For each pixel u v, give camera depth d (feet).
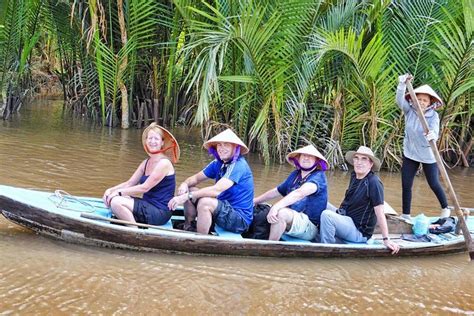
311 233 18.40
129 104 44.06
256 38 30.99
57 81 64.80
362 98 34.96
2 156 29.14
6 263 15.35
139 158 31.96
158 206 17.90
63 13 44.27
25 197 17.37
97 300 13.84
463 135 39.29
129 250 17.07
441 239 19.71
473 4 30.94
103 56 40.55
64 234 16.93
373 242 19.10
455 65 33.12
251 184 18.31
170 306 13.92
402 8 35.40
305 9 32.30
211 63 28.78
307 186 18.24
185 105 46.55
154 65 43.93
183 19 38.55
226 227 17.98
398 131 35.88
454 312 15.11
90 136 38.32
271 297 15.01
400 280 16.98
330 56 33.58
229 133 18.17
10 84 42.91
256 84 34.78
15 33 40.75
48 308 13.23
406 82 19.67
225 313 13.89
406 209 21.81
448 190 19.11
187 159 33.35
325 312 14.48
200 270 16.28
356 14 35.96
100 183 25.76
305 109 35.14
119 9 39.88
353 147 36.42
